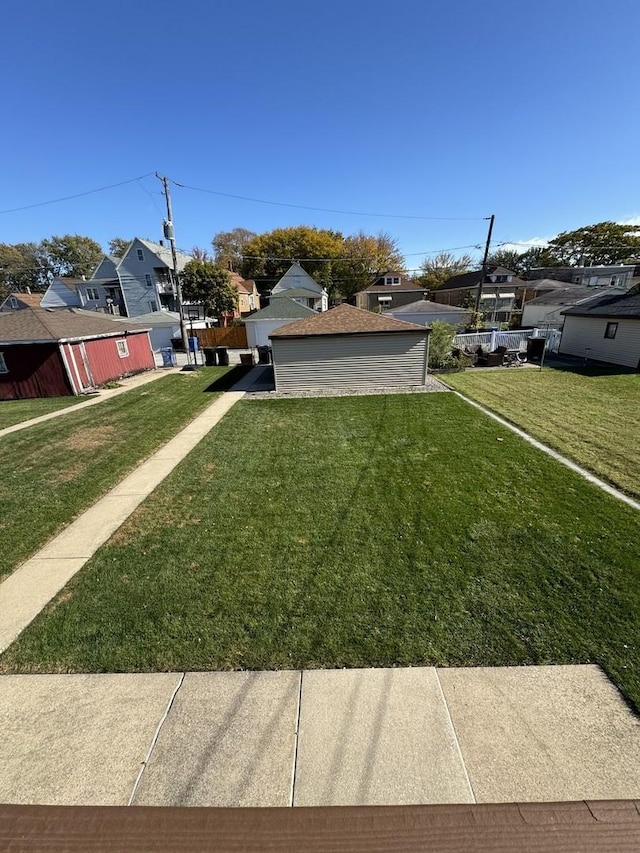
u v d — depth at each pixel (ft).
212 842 6.09
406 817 6.34
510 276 120.26
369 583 12.26
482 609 11.03
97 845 6.10
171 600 11.87
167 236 58.03
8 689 9.02
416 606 11.23
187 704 8.52
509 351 57.16
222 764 7.29
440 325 53.78
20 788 6.98
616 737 7.61
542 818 6.29
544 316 86.89
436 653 9.63
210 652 9.87
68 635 10.62
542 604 11.17
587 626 10.36
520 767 7.10
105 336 51.62
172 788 6.90
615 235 163.22
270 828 6.24
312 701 8.50
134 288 116.67
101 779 7.09
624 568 12.62
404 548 14.05
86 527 16.52
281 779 7.00
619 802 6.50
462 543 14.21
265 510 17.28
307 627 10.59
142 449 26.35
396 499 17.75
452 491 18.34
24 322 46.44
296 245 160.56
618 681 8.77
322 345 41.19
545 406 33.17
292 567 13.23
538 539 14.33
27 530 16.46
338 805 6.57
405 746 7.50
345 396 39.34
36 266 202.80
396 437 26.40
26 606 11.87
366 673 9.16
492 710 8.19
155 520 16.88
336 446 25.13
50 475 22.39
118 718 8.25
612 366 52.01
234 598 11.83
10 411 39.09
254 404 37.81
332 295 170.71
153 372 61.26
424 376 42.32
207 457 24.30
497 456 22.52
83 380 47.70
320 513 16.78
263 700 8.55
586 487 18.45
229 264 173.17
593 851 5.91
